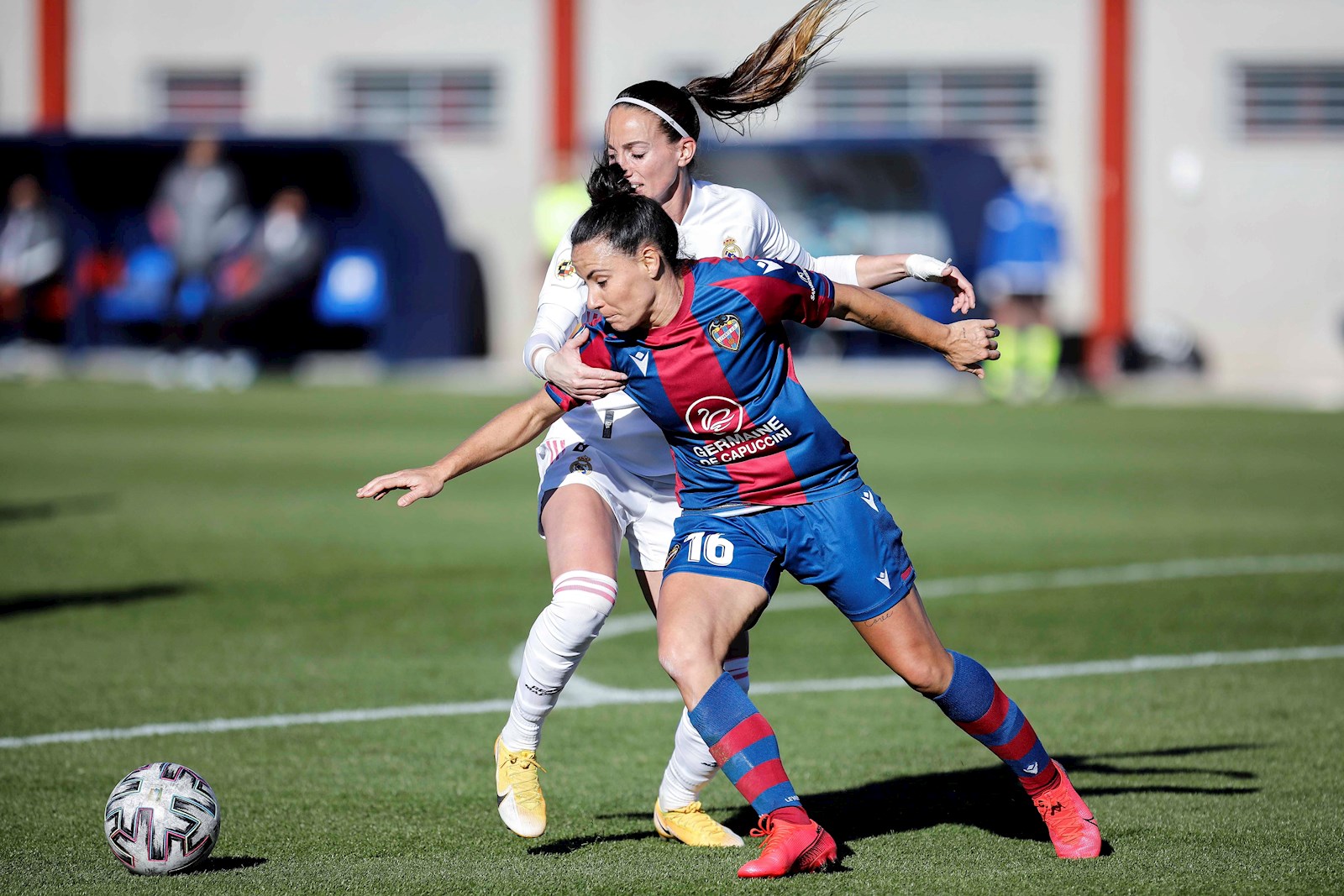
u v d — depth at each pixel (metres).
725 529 13.72
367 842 15.04
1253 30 91.25
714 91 15.71
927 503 43.41
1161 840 14.77
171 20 96.44
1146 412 70.31
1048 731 19.97
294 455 52.03
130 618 27.33
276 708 21.17
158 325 93.62
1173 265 92.75
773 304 13.29
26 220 84.38
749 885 13.01
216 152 83.25
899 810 16.39
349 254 90.19
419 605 28.94
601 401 15.71
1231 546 36.47
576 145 94.56
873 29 92.81
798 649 25.88
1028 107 93.12
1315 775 17.61
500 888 12.99
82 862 14.12
